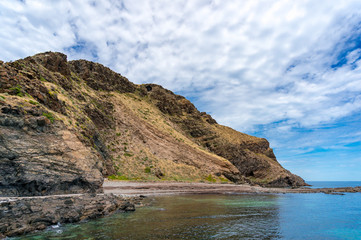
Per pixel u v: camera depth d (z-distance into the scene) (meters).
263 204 39.06
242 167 106.06
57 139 33.94
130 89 111.06
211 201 40.66
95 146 52.25
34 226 16.94
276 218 27.08
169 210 28.86
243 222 23.98
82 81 84.31
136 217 23.84
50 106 42.44
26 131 30.19
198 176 73.50
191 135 114.50
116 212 25.44
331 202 44.28
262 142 142.25
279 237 19.34
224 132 136.88
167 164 73.50
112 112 81.56
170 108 119.31
